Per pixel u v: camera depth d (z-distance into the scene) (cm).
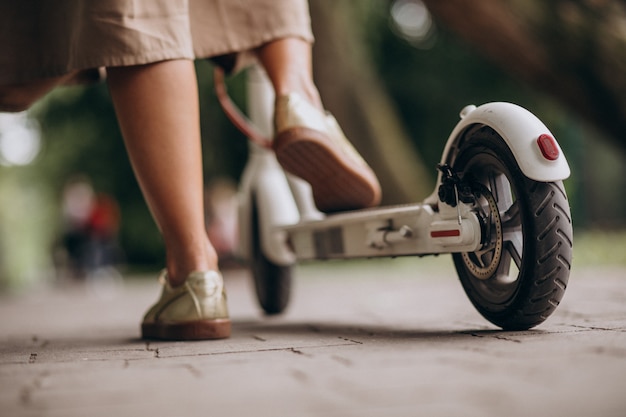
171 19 150
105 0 147
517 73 359
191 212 152
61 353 139
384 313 199
